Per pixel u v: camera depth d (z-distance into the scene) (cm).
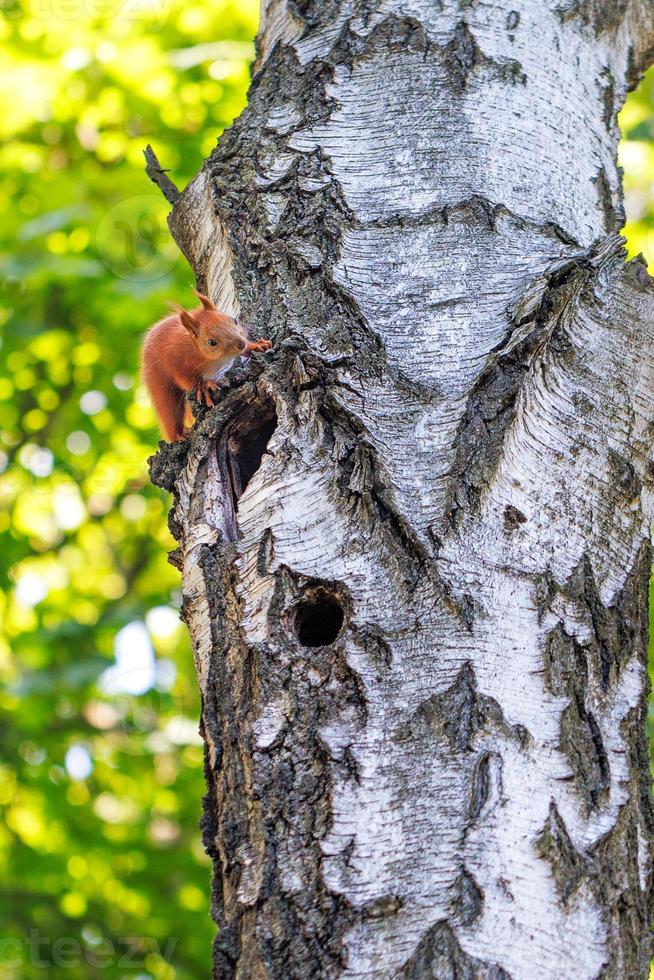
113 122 1501
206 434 489
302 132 539
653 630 941
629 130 1436
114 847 1452
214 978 400
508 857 385
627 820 407
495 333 473
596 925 383
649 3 610
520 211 505
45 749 1505
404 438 453
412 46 548
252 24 1459
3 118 1438
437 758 399
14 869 1472
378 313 480
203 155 1452
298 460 457
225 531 471
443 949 372
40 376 1630
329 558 438
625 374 473
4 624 1593
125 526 1720
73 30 1423
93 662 1401
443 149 517
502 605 426
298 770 406
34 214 1376
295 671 422
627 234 1381
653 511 474
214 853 429
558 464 455
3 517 1619
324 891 385
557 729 409
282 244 512
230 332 497
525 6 569
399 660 415
